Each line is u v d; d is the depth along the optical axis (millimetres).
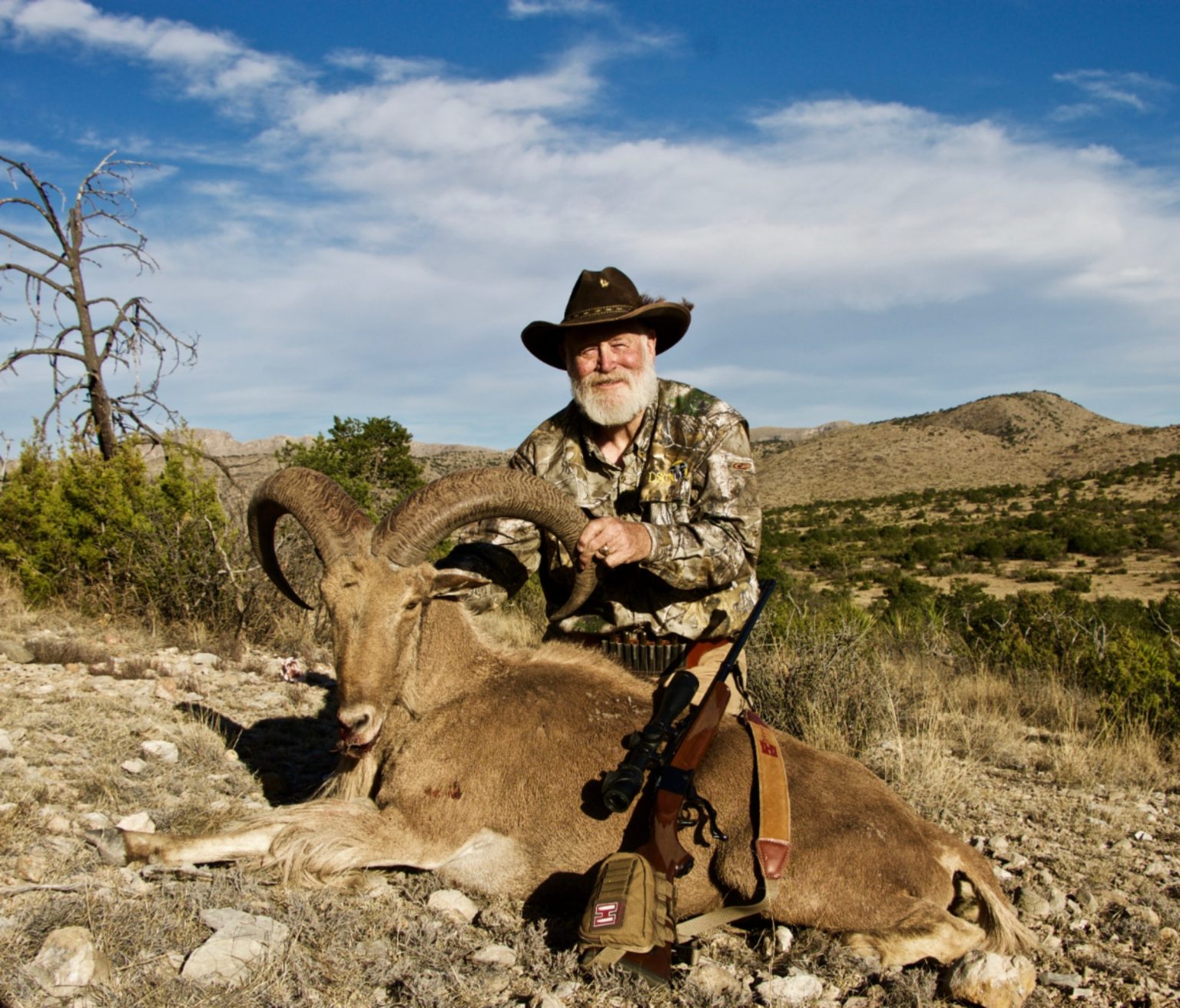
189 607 11000
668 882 4027
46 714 6492
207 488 12227
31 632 9844
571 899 4656
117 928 3633
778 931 4285
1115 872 5559
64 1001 3193
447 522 4656
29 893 3928
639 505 5672
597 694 4938
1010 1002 3770
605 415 5477
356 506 4785
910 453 167125
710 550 5105
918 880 4289
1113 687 10055
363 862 4602
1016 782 7441
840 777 4559
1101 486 113625
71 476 12320
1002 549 60969
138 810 5113
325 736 7301
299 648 10391
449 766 4770
